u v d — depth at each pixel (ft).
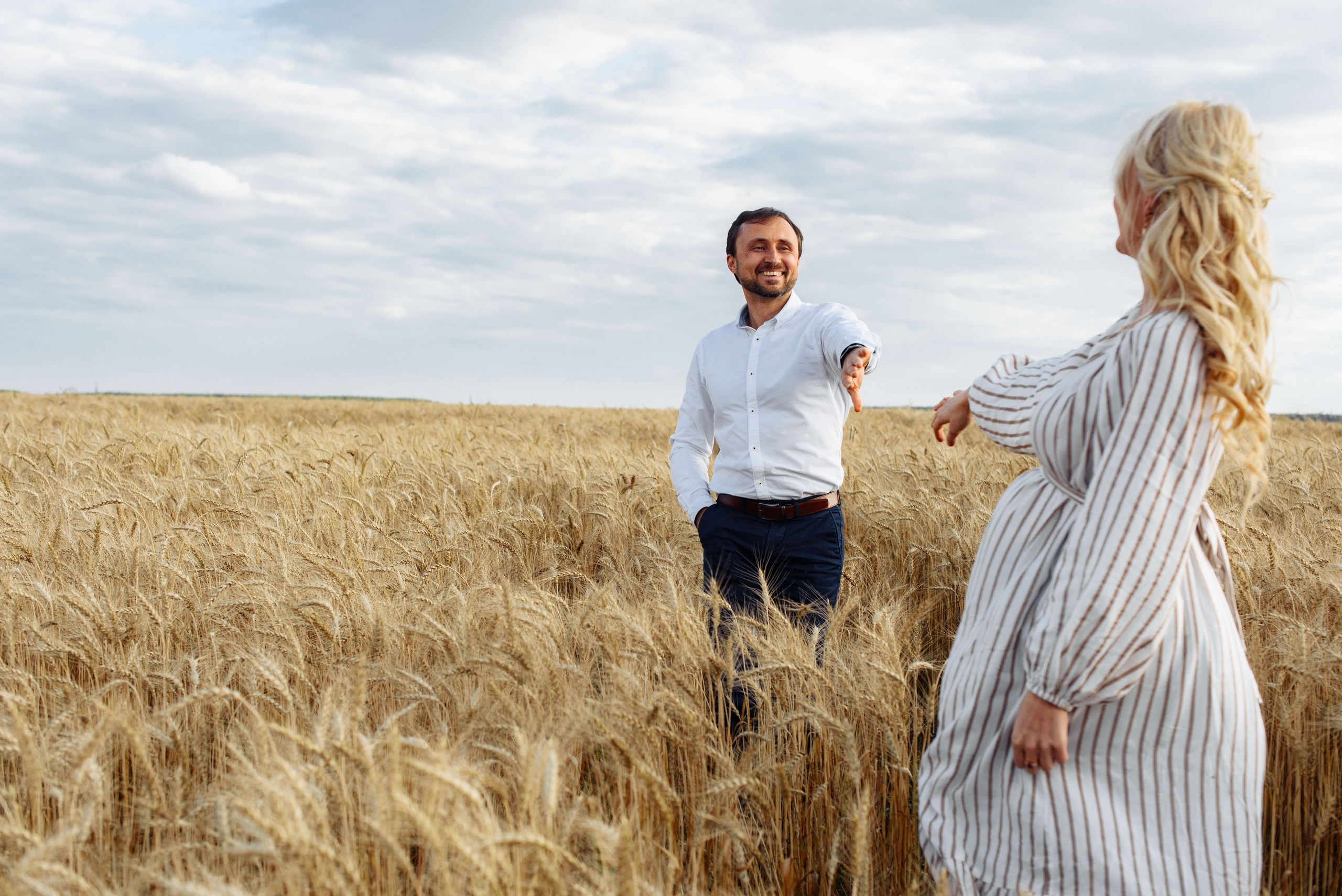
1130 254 5.41
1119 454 4.66
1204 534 5.63
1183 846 5.02
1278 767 7.95
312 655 9.73
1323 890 7.56
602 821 6.14
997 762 5.57
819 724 7.33
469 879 5.05
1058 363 5.77
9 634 10.01
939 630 13.02
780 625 8.99
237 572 11.30
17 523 13.99
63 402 69.51
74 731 7.62
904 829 7.23
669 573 12.00
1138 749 5.08
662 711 7.02
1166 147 4.83
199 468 24.16
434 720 7.87
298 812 5.03
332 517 15.62
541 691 7.63
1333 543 13.89
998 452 29.55
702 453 11.62
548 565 14.87
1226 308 4.60
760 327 10.46
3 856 6.06
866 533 16.88
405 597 10.87
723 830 6.46
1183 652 5.04
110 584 11.53
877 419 59.77
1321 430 51.19
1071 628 4.69
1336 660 8.73
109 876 6.18
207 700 7.90
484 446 28.99
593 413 81.30
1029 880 5.28
